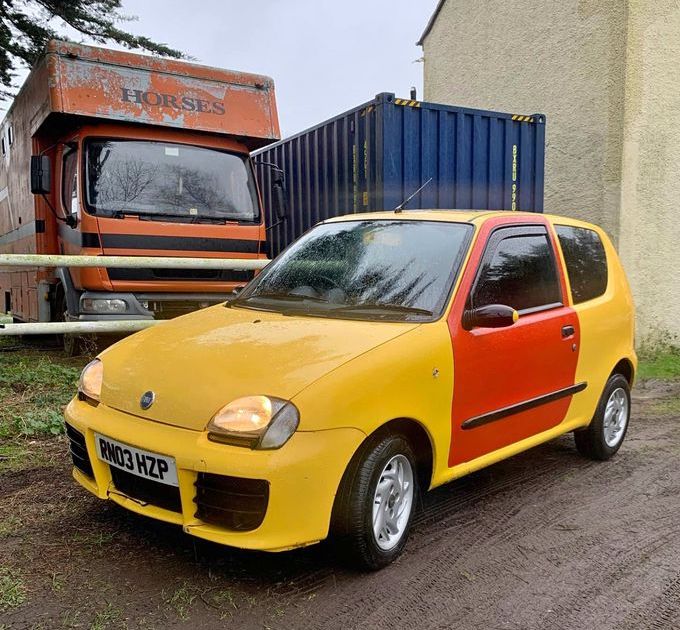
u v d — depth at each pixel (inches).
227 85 309.7
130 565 126.5
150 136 291.7
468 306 146.0
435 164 320.5
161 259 260.2
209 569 126.0
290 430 112.3
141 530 140.6
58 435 198.1
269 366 121.8
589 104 399.2
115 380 133.2
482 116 335.3
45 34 452.4
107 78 280.2
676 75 396.5
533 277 169.9
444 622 113.1
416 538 145.3
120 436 122.6
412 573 129.0
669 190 402.9
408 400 128.5
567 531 152.0
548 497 172.7
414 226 167.2
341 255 168.1
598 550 142.8
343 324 139.1
